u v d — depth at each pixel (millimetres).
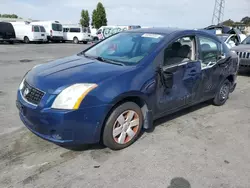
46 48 17062
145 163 2691
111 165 2629
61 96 2436
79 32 25484
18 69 7914
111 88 2596
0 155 2725
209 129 3660
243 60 7449
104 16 46406
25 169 2498
